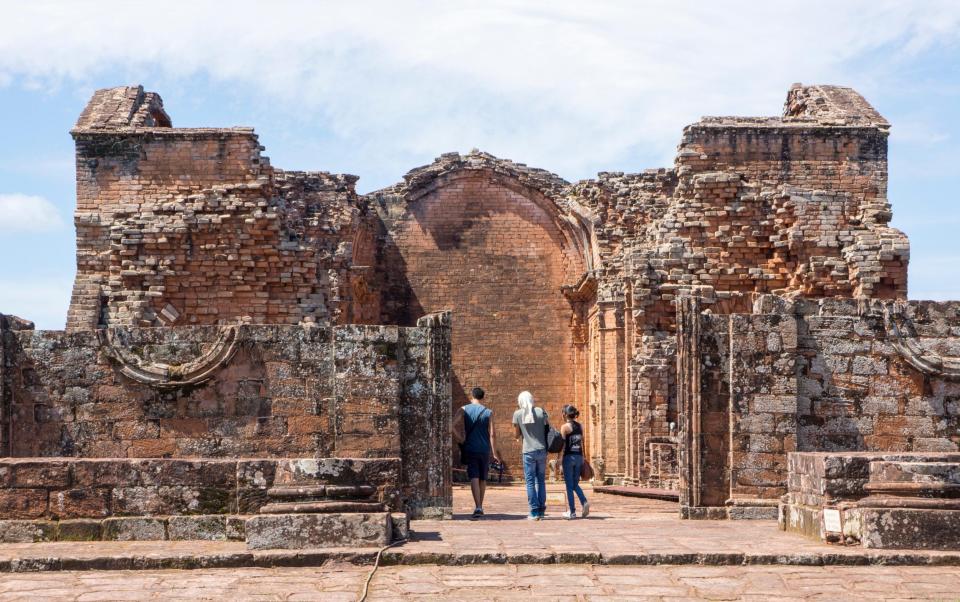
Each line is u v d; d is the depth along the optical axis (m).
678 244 35.78
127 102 38.19
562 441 19.97
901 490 13.21
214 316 34.41
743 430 18.84
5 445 19.41
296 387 19.36
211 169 35.50
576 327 45.75
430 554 12.49
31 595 10.98
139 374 19.44
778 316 19.00
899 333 19.12
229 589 11.22
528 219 46.78
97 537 14.22
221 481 14.50
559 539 14.12
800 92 40.66
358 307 43.88
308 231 40.22
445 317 19.56
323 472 13.62
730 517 18.50
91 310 33.75
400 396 19.34
